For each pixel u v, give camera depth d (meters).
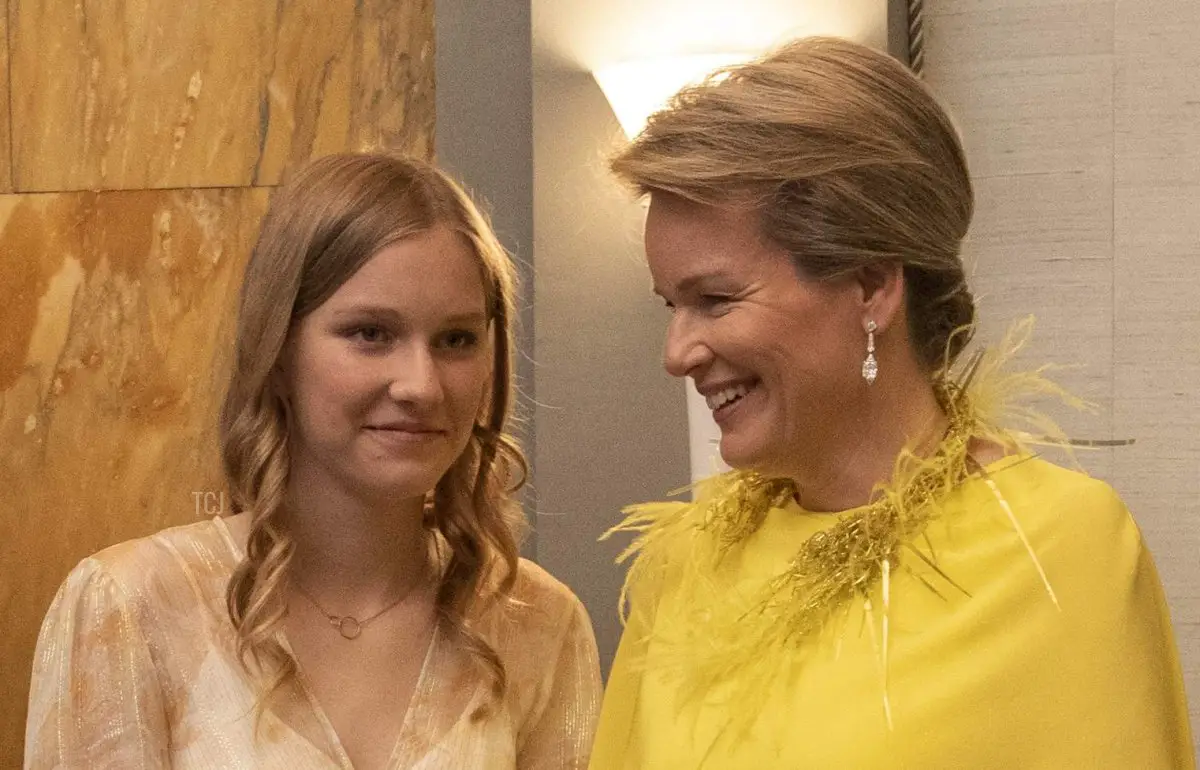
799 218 1.09
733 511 1.34
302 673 1.64
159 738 1.62
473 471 1.75
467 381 1.61
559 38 2.89
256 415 1.63
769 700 1.17
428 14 3.01
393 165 1.65
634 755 1.28
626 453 2.96
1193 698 2.87
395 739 1.65
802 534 1.25
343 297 1.56
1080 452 2.89
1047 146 2.87
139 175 3.12
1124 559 1.13
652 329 2.94
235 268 3.10
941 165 1.12
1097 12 2.83
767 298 1.11
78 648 1.64
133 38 3.09
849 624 1.16
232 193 3.09
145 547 1.71
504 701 1.72
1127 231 2.85
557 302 2.93
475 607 1.75
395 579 1.71
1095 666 1.08
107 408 3.17
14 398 3.19
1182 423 2.85
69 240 3.15
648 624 1.38
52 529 3.20
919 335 1.16
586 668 1.82
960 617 1.11
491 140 2.96
